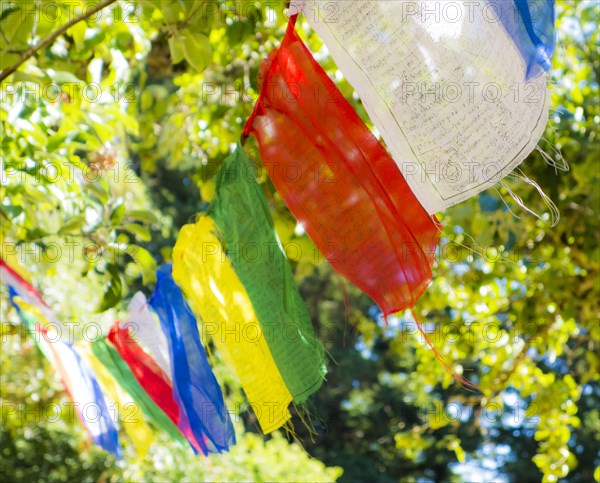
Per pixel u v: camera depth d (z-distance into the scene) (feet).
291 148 7.24
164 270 9.23
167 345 9.41
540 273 15.79
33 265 20.49
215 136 16.37
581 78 15.34
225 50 14.69
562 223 14.90
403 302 6.99
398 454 44.52
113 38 12.58
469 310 16.60
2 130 11.85
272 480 21.22
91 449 25.13
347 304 7.20
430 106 6.30
